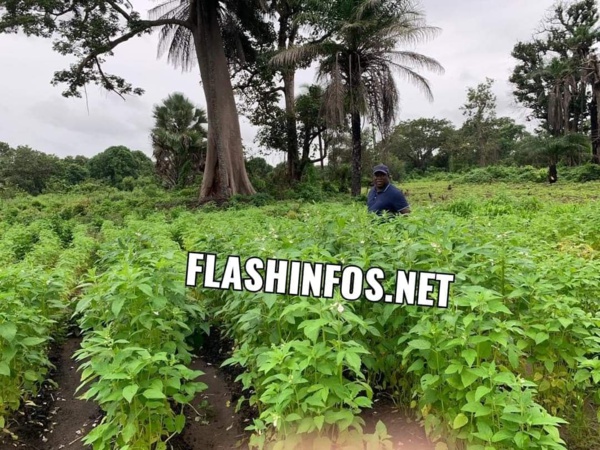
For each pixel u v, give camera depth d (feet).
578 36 102.12
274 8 75.56
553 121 104.06
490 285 9.80
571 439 8.78
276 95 87.71
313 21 61.87
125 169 186.19
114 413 8.10
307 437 7.41
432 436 8.31
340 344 7.17
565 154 94.22
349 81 62.28
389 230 13.65
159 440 8.66
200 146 111.04
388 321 9.93
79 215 59.16
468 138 184.34
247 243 13.42
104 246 17.87
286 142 87.81
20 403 11.28
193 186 99.35
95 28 60.18
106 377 7.19
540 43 121.29
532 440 5.86
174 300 10.22
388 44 59.98
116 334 9.34
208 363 13.71
